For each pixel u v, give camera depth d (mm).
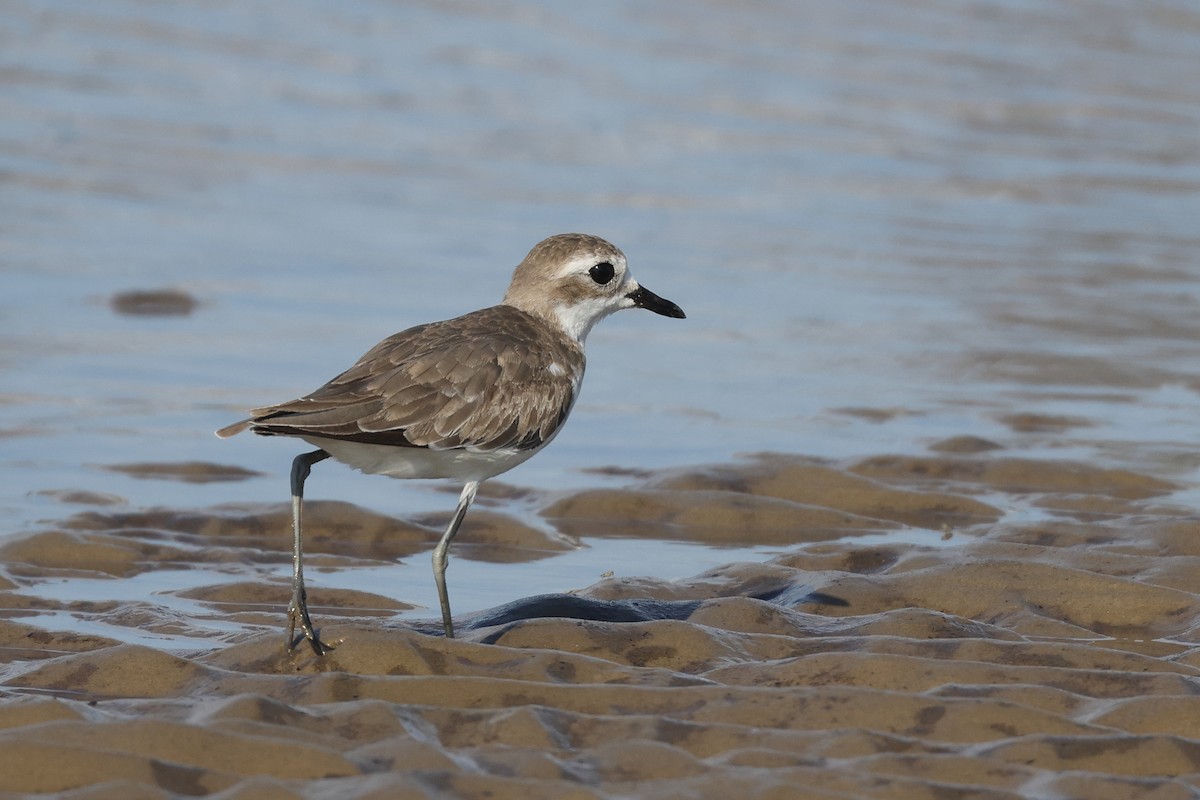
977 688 8281
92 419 14852
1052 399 16344
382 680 8297
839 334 18625
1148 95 31234
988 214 24344
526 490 13555
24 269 19797
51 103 27047
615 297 10867
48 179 23609
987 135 28562
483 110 28719
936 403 16172
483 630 9523
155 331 17938
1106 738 7590
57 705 7664
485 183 25031
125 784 6750
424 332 9938
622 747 7363
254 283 19953
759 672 8711
